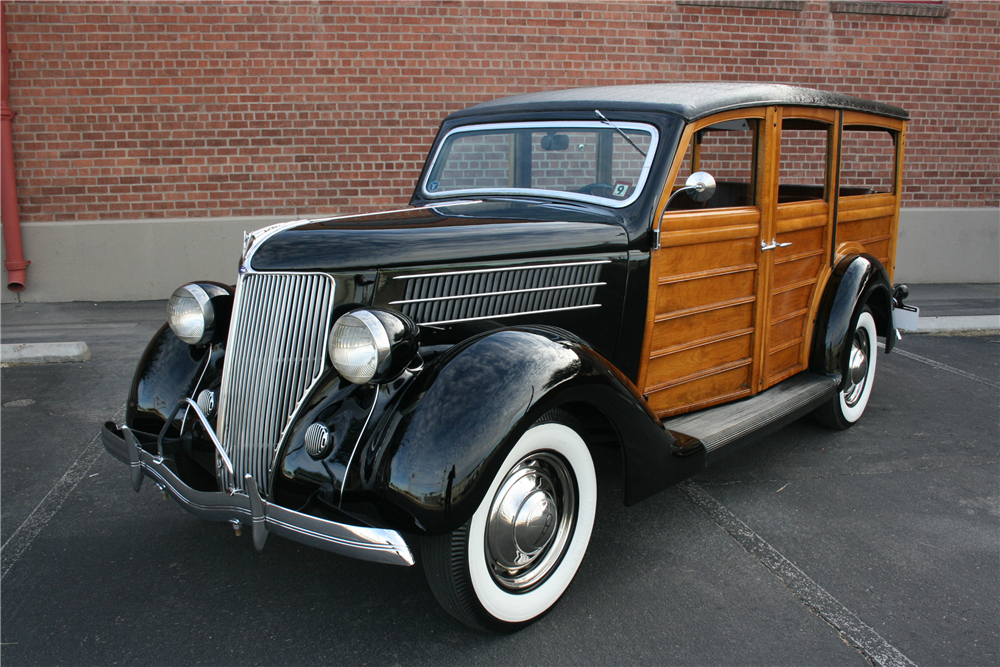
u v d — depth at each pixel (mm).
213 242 7332
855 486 3459
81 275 7195
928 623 2402
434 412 2053
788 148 7992
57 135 6980
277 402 2330
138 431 2643
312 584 2613
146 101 7031
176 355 2762
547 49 7539
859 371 4180
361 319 2092
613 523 3074
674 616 2436
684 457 2707
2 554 2775
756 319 3438
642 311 2898
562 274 2699
